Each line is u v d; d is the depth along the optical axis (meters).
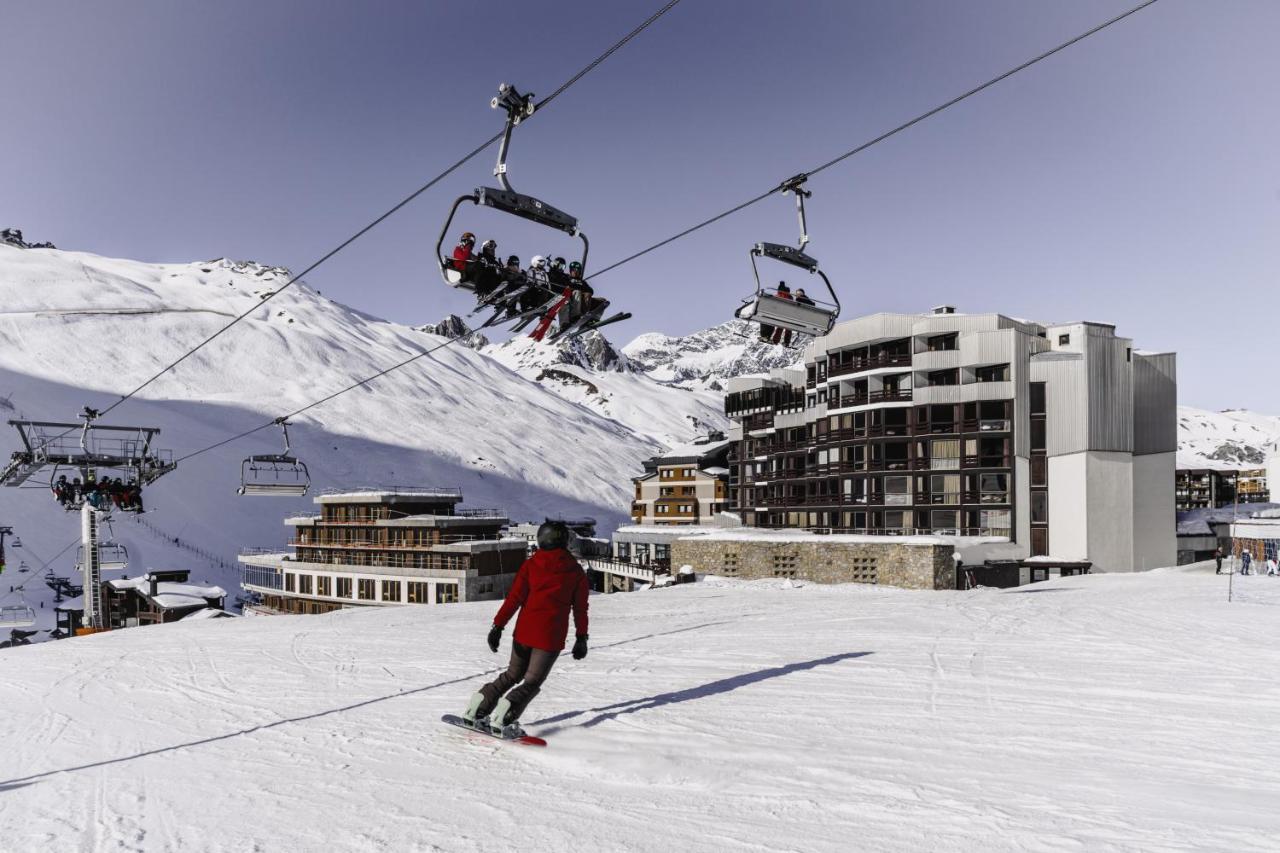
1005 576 49.22
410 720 7.09
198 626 17.70
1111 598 20.95
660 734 6.14
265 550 129.25
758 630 13.76
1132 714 6.47
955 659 9.62
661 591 29.88
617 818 4.27
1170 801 4.24
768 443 76.25
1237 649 9.93
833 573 37.66
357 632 15.24
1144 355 57.78
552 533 6.32
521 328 13.45
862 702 7.19
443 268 11.81
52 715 8.16
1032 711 6.67
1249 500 112.69
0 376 172.88
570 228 12.27
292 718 7.43
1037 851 3.55
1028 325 59.88
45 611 84.19
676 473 93.50
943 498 57.03
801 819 4.12
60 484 35.34
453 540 64.44
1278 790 4.41
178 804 4.90
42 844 4.29
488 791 4.87
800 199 13.14
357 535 70.19
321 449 189.50
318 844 4.09
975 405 56.00
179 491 143.25
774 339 13.99
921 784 4.66
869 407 59.69
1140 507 56.59
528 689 6.12
